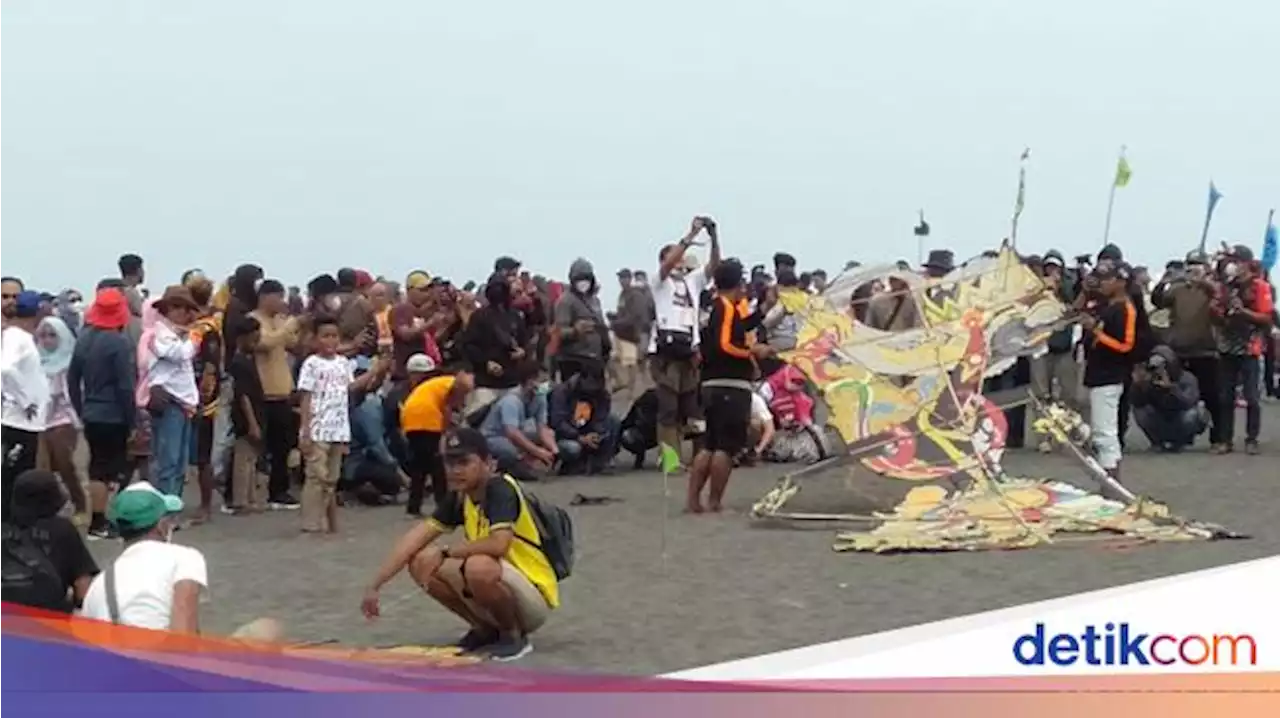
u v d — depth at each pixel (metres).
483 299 21.45
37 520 9.10
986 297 16.02
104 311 15.09
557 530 10.32
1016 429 21.97
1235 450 22.67
